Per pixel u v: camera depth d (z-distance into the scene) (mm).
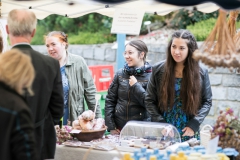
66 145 3523
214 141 2826
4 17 4242
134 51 4086
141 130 3537
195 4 3008
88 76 4398
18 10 2898
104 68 5609
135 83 4012
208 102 3773
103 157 3352
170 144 3414
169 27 8383
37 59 2881
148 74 4125
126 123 3812
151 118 3801
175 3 3061
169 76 3660
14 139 2377
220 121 3168
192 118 3693
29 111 2430
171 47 3598
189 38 3566
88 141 3592
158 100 3771
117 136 3863
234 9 2861
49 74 2930
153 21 8695
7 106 2383
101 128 3652
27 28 2867
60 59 4250
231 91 5980
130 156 2840
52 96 3023
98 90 5480
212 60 2814
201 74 3729
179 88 3684
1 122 2377
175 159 2697
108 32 9359
